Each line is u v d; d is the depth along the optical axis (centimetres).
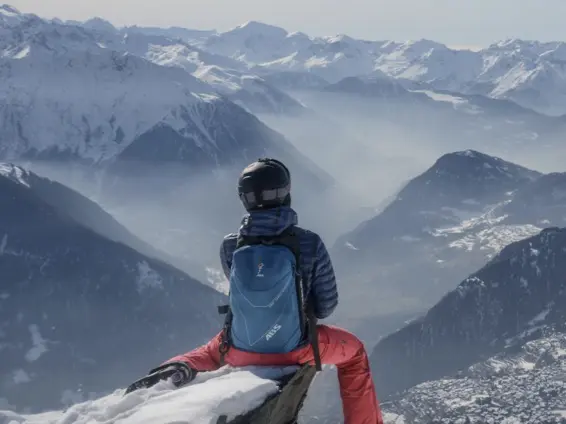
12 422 282
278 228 325
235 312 322
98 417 271
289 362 320
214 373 314
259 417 281
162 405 264
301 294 320
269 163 332
